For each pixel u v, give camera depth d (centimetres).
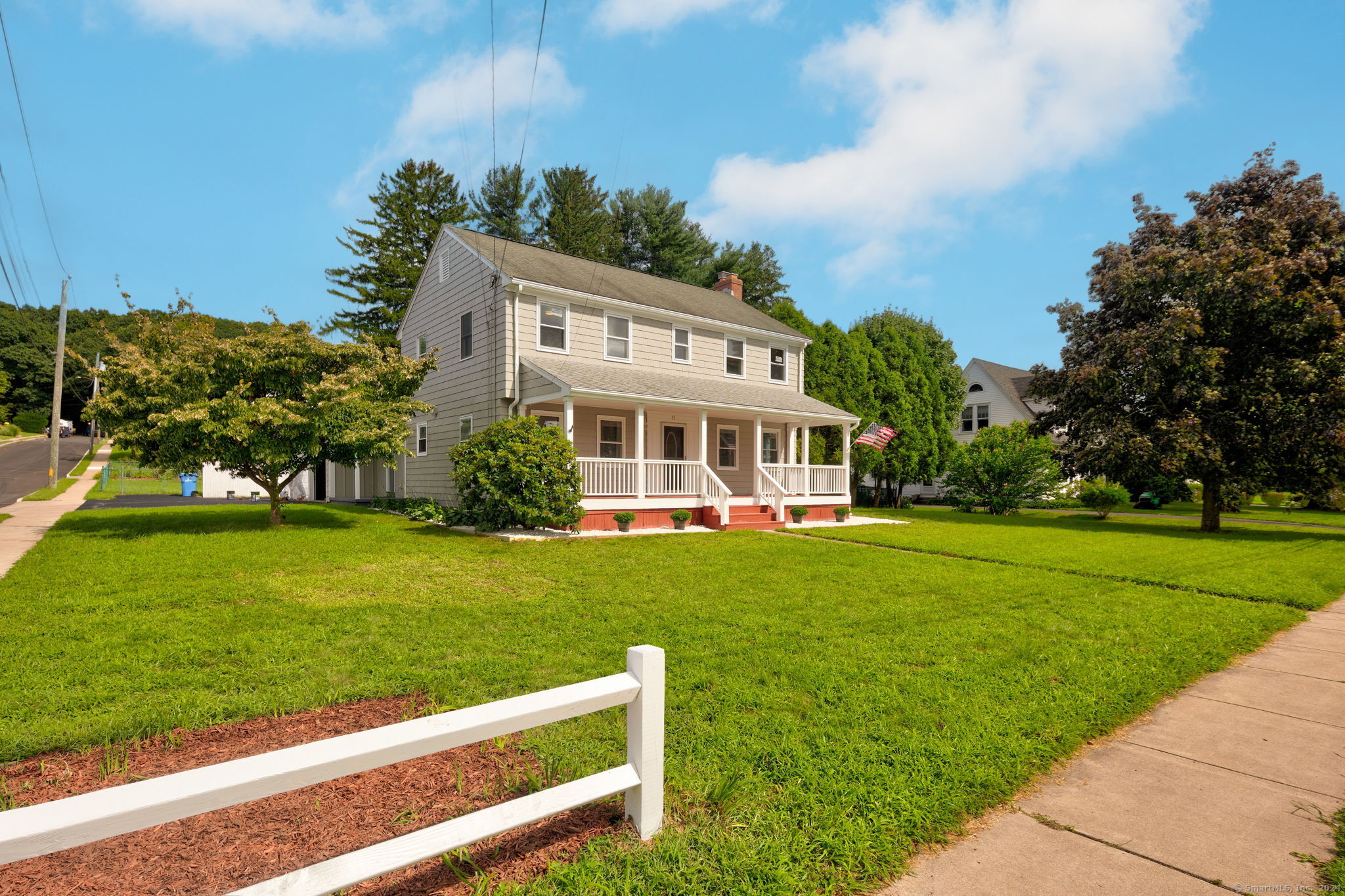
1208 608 791
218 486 2684
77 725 377
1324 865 278
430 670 491
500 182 3944
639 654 275
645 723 274
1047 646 593
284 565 926
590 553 1123
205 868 239
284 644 550
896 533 1609
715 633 610
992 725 406
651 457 1903
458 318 1858
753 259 4466
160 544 1111
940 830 299
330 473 2694
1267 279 1694
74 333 6656
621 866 256
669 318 1919
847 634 618
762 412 1778
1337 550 1439
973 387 3881
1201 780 358
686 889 245
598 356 1775
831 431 2572
